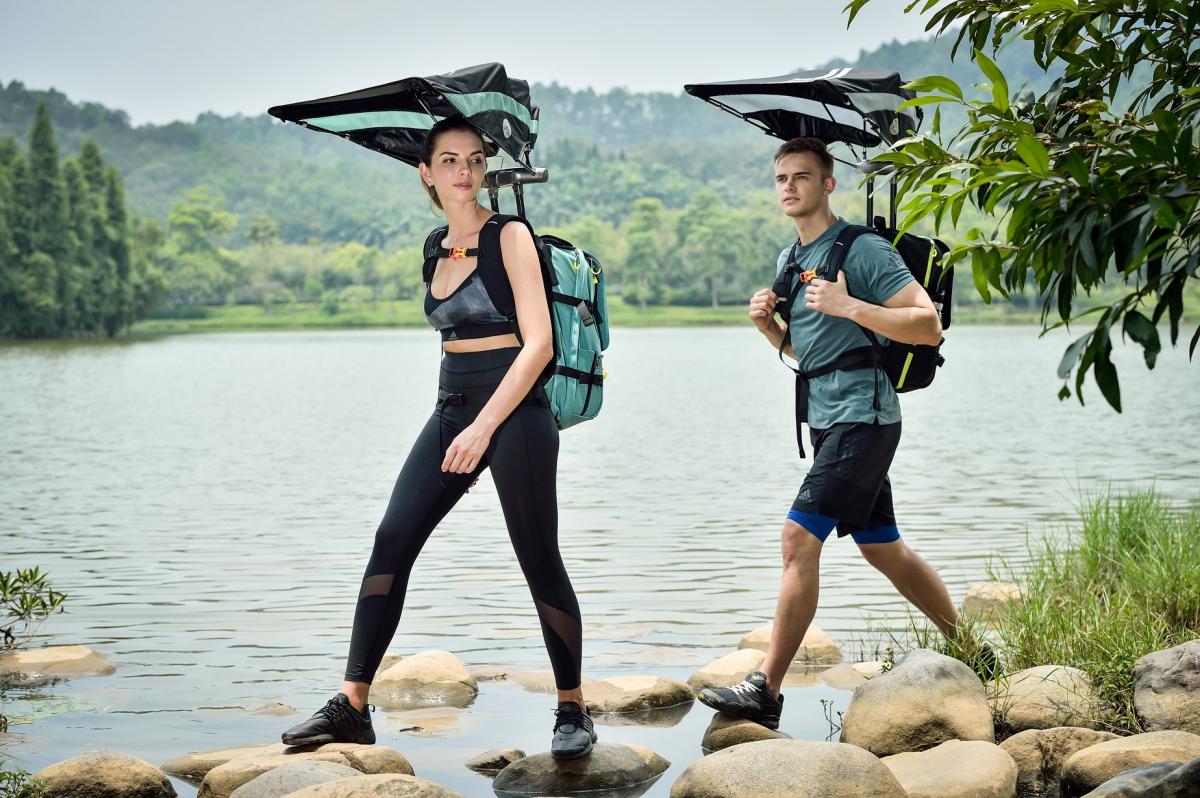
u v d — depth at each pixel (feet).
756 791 10.53
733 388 101.76
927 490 36.58
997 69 9.19
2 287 325.62
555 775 11.94
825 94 15.19
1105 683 13.46
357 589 22.74
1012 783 11.23
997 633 16.83
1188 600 16.31
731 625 19.48
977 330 335.88
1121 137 9.32
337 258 611.47
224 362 172.76
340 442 56.75
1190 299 323.16
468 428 12.09
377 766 11.78
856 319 13.44
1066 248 9.07
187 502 36.04
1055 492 35.68
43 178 336.29
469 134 12.68
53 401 88.99
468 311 12.54
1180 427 58.95
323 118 14.03
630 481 40.42
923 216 9.61
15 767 12.42
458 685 15.51
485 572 24.38
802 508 13.84
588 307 12.91
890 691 12.64
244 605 21.26
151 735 13.67
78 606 21.16
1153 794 9.77
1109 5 10.06
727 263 562.25
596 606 21.04
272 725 14.10
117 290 358.64
